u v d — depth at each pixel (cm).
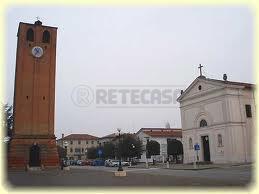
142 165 6525
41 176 3125
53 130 4906
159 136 8606
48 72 5047
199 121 5544
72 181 2427
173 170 4256
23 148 4669
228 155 4928
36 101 4903
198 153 5491
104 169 5159
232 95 5059
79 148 13738
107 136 13075
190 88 5728
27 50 4991
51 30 5175
